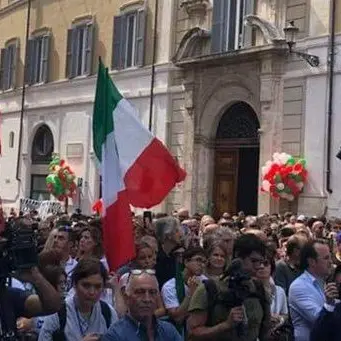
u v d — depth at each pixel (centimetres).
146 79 2736
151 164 870
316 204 2077
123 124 853
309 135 2120
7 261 470
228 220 1515
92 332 591
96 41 3017
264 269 655
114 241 748
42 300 492
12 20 3628
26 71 3431
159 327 516
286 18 2220
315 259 721
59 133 3191
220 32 2422
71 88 3130
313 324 645
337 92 2064
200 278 706
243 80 2312
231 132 2428
